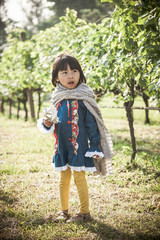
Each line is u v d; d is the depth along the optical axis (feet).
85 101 8.58
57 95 8.74
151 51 10.16
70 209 9.36
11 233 7.79
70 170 8.92
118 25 10.71
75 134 8.45
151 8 9.91
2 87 38.04
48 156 16.15
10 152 17.52
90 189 10.96
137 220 8.42
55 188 11.18
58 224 8.27
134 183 11.53
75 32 16.67
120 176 12.21
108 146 8.86
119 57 11.83
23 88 36.17
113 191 10.73
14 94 41.81
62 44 17.80
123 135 22.62
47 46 20.38
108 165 8.99
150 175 11.84
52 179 12.25
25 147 18.71
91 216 8.78
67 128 8.46
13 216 8.89
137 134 22.90
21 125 32.73
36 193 10.64
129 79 12.16
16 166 14.10
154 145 18.30
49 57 18.10
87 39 15.05
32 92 39.09
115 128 27.22
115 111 45.27
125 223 8.32
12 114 56.39
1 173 13.06
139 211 9.11
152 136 21.68
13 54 33.94
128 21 10.53
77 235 7.66
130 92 12.87
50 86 20.15
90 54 13.71
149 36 10.02
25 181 11.88
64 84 8.70
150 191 10.53
